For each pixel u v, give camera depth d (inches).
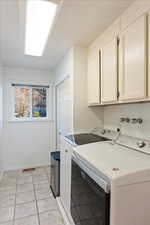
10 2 49.8
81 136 75.8
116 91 57.0
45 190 91.7
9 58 104.0
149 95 42.3
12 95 124.9
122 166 35.0
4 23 61.2
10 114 123.7
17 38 74.3
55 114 133.2
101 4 50.2
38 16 53.8
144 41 43.0
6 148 122.5
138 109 61.9
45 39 73.9
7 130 122.7
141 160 39.1
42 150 134.0
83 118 86.6
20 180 104.5
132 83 48.3
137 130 62.4
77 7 51.6
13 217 67.7
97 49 73.4
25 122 128.3
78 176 49.2
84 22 61.0
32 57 102.3
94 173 37.5
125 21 52.2
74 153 53.9
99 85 71.1
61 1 46.0
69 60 89.4
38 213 70.7
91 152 47.1
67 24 62.6
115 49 57.3
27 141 129.1
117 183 30.3
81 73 85.4
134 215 31.8
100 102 70.9
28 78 128.7
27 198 82.7
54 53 95.7
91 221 38.9
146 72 42.8
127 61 50.8
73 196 55.2
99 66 71.3
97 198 35.6
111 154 44.6
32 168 127.3
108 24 62.0
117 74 56.7
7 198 82.4
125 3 49.3
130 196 31.4
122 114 72.7
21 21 56.9
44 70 133.9
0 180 103.1
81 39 76.2
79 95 85.4
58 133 125.1
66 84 98.4
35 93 134.9
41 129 133.6
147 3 42.3
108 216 31.6
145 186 32.7
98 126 89.7
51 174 94.0
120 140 60.7
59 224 64.1
